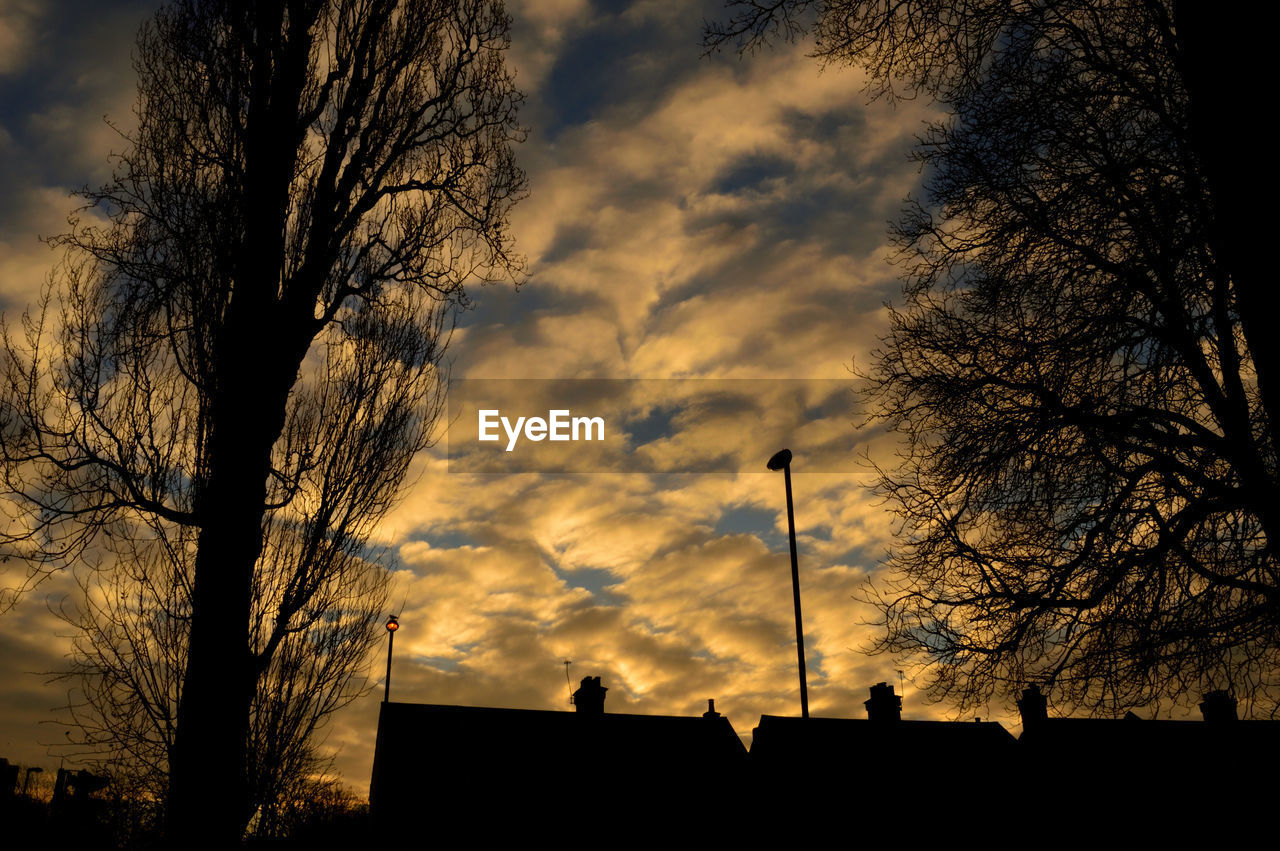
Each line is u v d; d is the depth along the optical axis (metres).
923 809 18.70
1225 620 7.07
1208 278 7.52
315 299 9.59
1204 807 15.24
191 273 8.88
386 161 10.34
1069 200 7.95
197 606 7.92
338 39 10.41
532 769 23.86
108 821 8.45
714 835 22.16
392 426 10.22
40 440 7.88
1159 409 7.94
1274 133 3.92
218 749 7.50
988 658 8.10
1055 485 8.00
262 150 9.52
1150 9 7.58
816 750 20.53
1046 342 8.04
